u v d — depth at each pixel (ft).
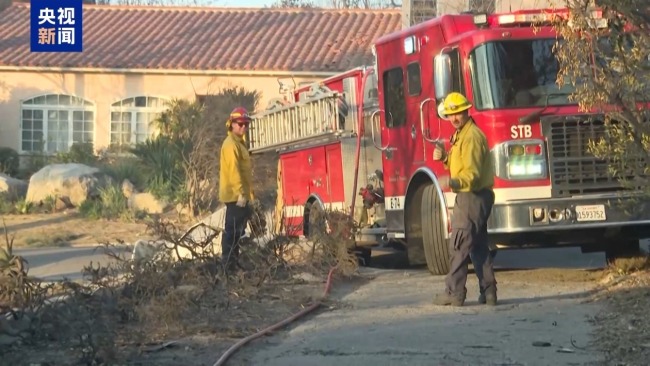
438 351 24.91
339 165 48.24
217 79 103.30
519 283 36.73
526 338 26.13
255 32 113.70
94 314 29.01
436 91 37.60
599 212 35.24
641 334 25.94
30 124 105.19
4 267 30.58
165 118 91.35
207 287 33.58
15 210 82.02
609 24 27.20
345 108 47.50
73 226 75.66
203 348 26.35
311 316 30.94
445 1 71.46
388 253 55.47
